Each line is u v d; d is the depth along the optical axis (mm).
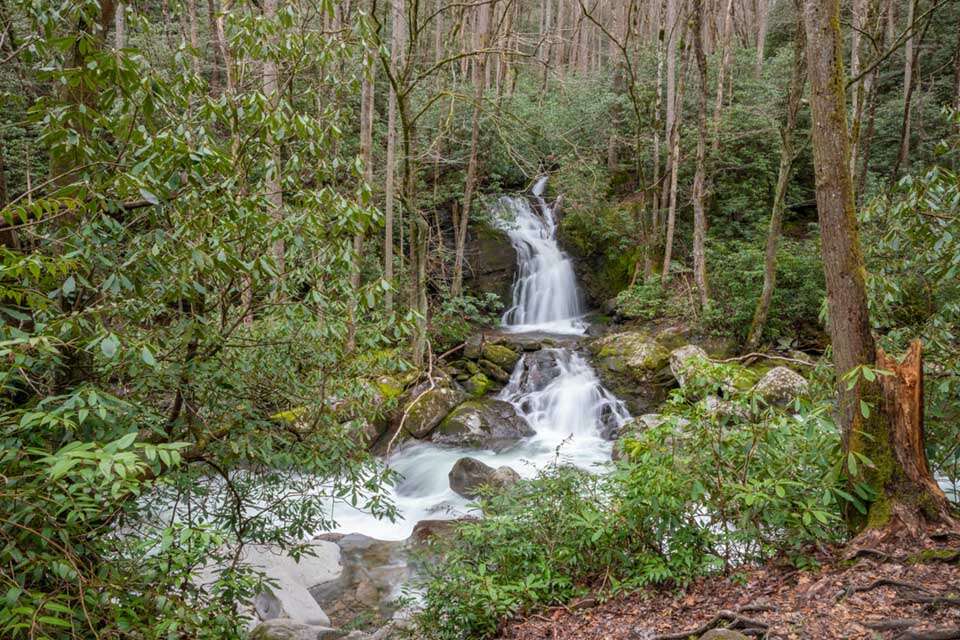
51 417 2336
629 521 4410
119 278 2986
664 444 4414
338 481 4688
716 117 16609
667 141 16516
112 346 2684
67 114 3078
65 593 2420
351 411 4824
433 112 17422
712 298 14445
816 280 13602
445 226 18266
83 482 2430
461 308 16359
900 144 16203
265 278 3965
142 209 3561
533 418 12297
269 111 3711
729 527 4777
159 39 11109
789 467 4238
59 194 2992
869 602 3312
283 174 4027
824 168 4082
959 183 4375
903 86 18328
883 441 3959
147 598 2711
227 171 3541
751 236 16234
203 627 2865
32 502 2373
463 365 13758
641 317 15789
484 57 14117
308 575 6598
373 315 4863
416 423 11039
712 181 17203
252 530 4484
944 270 4703
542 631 3982
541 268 18172
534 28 26734
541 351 14148
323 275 4184
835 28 4012
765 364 12781
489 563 4680
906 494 3889
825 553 4043
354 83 4754
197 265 3188
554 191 19984
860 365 3729
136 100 3352
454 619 4133
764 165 16562
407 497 9234
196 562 3408
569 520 4645
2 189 3752
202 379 3811
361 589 6484
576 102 19297
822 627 3178
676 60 19266
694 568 4191
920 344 4168
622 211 18031
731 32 19188
